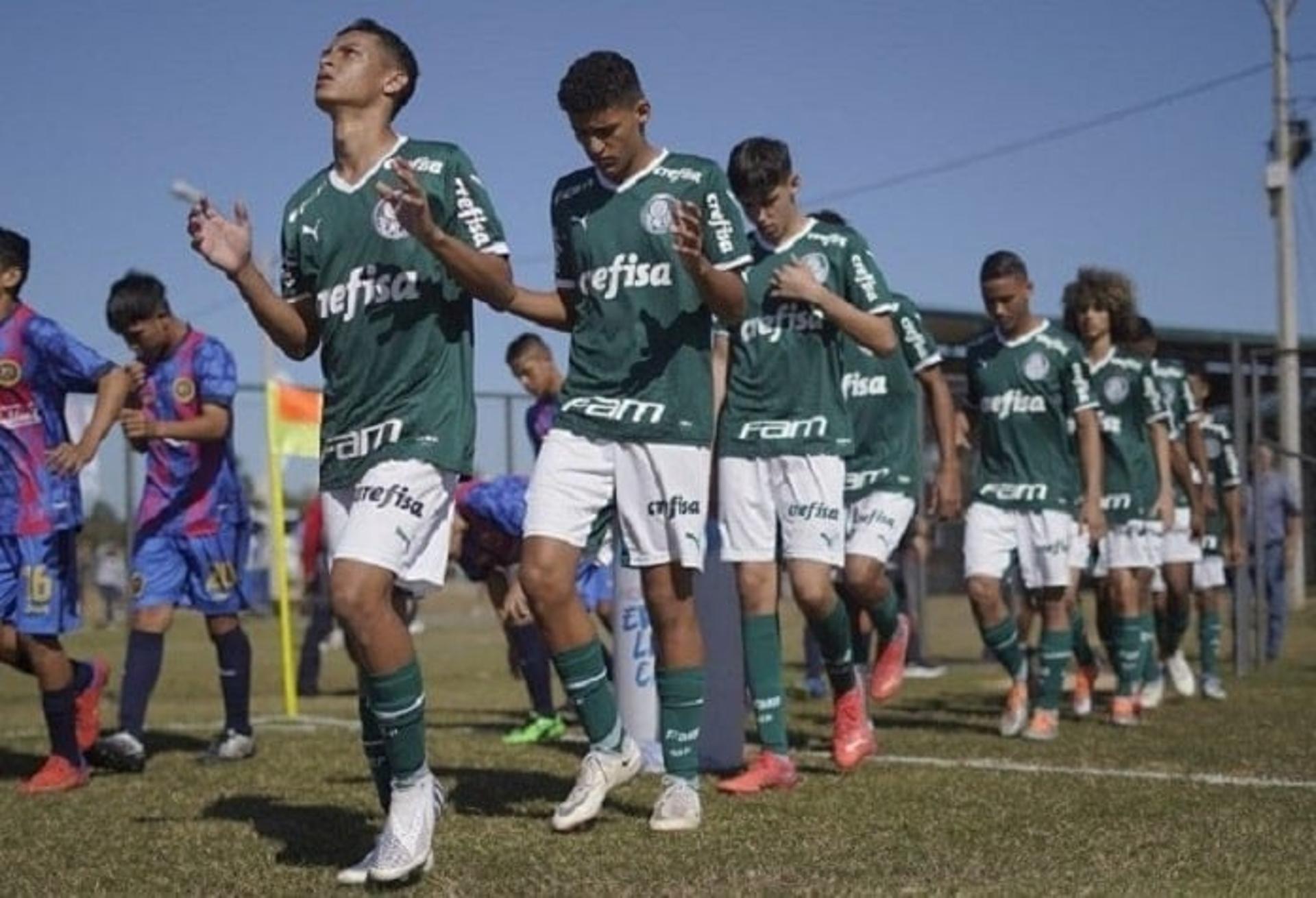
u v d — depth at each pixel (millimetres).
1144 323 8789
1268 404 14375
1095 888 3879
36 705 12070
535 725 7848
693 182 4922
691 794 4949
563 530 4918
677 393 4926
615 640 6602
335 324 4285
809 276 5738
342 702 11867
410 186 3990
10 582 6305
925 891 3852
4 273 6320
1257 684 10891
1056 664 7582
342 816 5348
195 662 17500
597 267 4965
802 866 4238
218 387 7117
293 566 22078
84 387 6434
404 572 4238
